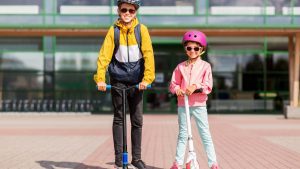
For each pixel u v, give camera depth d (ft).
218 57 100.83
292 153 35.83
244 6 88.58
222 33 86.28
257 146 40.65
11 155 34.86
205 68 24.38
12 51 100.32
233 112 100.22
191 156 22.91
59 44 100.73
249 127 62.64
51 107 99.40
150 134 52.03
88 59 100.83
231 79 100.68
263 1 88.48
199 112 24.26
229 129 59.26
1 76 99.96
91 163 30.53
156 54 100.37
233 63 100.89
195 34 24.17
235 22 88.63
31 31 83.25
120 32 24.45
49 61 100.63
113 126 25.14
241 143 43.09
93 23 88.22
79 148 39.17
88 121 76.38
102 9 88.17
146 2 87.97
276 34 88.22
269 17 88.33
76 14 88.43
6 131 56.90
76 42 100.99
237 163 30.91
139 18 88.02
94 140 45.83
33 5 88.48
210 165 24.48
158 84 100.22
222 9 88.74
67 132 55.11
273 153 35.88
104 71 24.20
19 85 100.12
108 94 99.91
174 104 99.86
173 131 56.03
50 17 88.43
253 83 100.73
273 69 100.94
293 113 82.28
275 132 54.75
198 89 23.56
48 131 56.70
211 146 24.44
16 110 99.14
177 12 88.33
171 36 90.53
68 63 100.73
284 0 88.17
